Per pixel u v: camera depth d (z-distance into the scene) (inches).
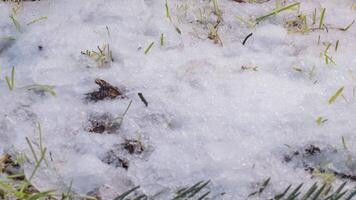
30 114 38.9
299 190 35.9
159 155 37.1
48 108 39.1
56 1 45.0
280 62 41.4
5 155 37.3
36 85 39.8
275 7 44.9
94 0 44.9
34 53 41.9
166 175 36.5
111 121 38.7
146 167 36.9
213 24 43.8
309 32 43.3
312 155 37.4
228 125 38.3
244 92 39.7
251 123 38.3
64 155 37.3
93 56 41.6
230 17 44.2
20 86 40.1
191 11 44.4
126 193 35.1
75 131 38.3
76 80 40.5
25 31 43.2
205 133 38.0
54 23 43.5
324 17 44.2
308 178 36.4
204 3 45.1
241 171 36.5
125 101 39.5
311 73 40.4
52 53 41.9
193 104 39.2
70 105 39.4
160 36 42.9
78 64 41.4
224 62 41.4
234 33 43.3
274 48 42.3
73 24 43.5
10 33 43.1
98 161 37.0
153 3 44.8
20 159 36.8
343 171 36.8
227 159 36.9
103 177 36.6
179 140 37.8
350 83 40.1
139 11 44.2
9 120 38.5
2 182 35.5
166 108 39.1
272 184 36.1
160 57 41.6
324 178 36.1
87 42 42.4
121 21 43.6
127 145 37.8
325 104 39.1
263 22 43.9
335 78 40.3
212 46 42.5
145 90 40.0
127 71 41.0
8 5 44.6
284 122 38.4
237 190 35.9
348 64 41.1
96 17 43.9
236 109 38.9
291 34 43.2
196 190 35.2
